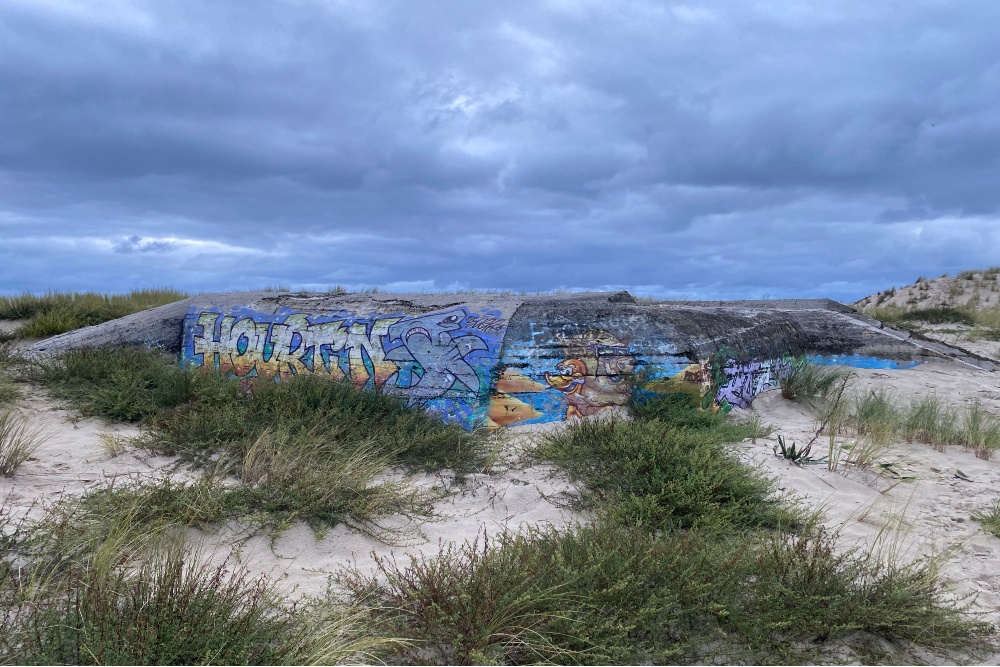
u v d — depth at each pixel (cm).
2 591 337
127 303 1661
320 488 516
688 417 755
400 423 732
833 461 660
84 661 274
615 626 334
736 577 379
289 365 955
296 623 324
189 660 281
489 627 322
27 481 527
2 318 1541
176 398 798
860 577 401
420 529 494
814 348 1433
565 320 863
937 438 764
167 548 409
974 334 1994
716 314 1023
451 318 901
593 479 575
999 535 494
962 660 336
